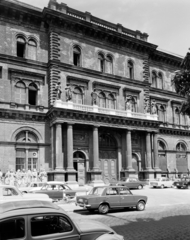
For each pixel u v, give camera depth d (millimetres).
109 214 17828
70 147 34531
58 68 37875
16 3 38094
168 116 50781
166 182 39344
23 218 6473
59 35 39094
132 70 46188
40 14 38094
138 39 45906
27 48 37500
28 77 36781
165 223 14641
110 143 41438
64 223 7016
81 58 40875
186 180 39750
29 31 37938
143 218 16266
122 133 41469
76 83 39562
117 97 43125
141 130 41469
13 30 36750
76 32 40781
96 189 18797
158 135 48125
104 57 43312
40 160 35500
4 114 33906
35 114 35750
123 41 44906
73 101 39156
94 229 7371
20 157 34562
